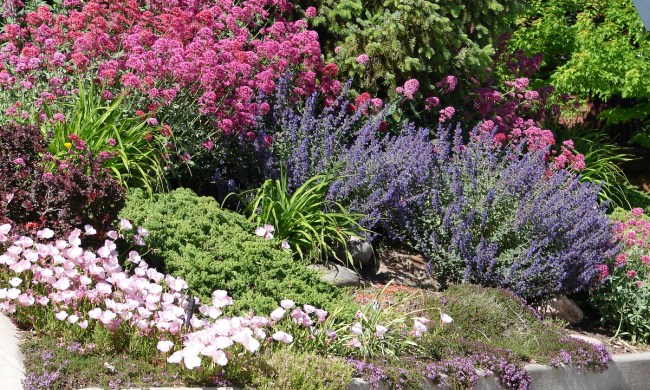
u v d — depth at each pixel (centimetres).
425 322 726
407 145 953
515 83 1161
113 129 785
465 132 1128
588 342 794
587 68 1452
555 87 1380
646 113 1614
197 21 930
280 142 912
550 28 1536
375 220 874
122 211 717
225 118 852
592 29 1545
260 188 846
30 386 497
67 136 759
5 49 831
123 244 686
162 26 905
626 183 1386
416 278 887
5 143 669
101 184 660
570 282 880
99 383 514
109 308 568
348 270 834
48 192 657
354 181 881
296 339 632
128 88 804
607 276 888
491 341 759
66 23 863
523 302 827
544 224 874
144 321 553
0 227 609
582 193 913
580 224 884
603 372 789
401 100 1036
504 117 1139
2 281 594
